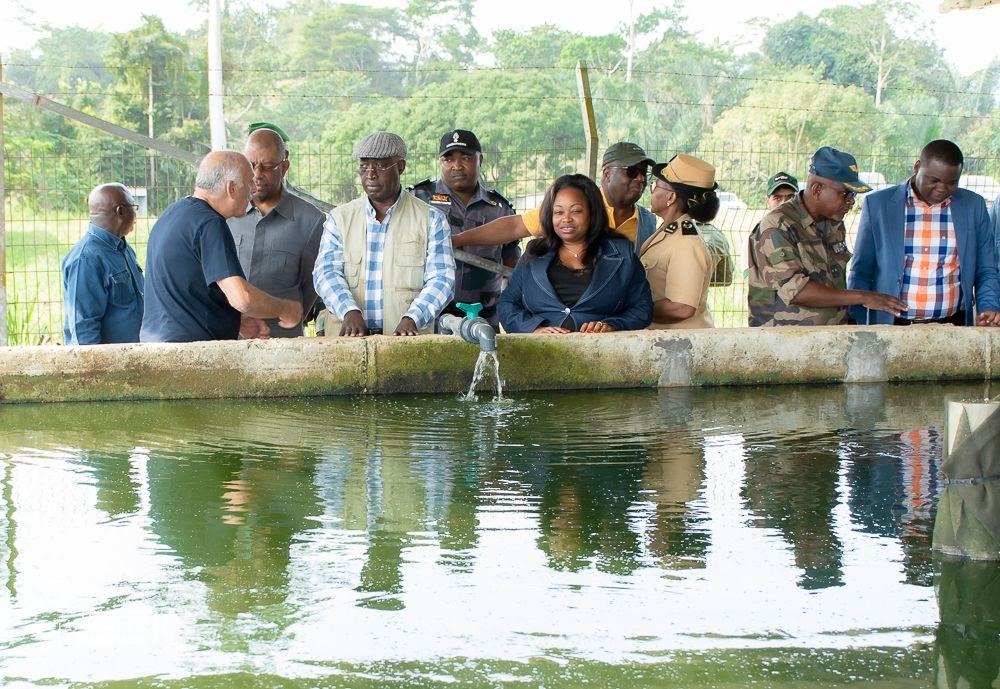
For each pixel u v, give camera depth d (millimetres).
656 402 4926
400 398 4980
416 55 58719
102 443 4105
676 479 3660
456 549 2986
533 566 2865
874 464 3857
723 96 50594
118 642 2420
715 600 2660
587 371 5188
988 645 2428
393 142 5320
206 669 2297
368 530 3135
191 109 42188
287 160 5844
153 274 4980
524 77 48000
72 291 5363
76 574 2797
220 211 4949
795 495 3490
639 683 2254
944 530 3111
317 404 4840
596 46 55812
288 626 2496
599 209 5352
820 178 5516
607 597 2666
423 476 3680
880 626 2531
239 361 4918
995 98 51781
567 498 3445
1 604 2617
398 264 5410
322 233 5789
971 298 5797
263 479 3635
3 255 7055
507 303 5566
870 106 46625
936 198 5617
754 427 4438
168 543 3021
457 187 6344
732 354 5301
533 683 2248
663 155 39250
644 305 5484
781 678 2279
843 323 5938
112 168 10086
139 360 4840
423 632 2469
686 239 5562
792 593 2701
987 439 3510
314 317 6289
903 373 5457
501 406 4809
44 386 4809
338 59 56156
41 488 3521
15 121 36625
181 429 4340
